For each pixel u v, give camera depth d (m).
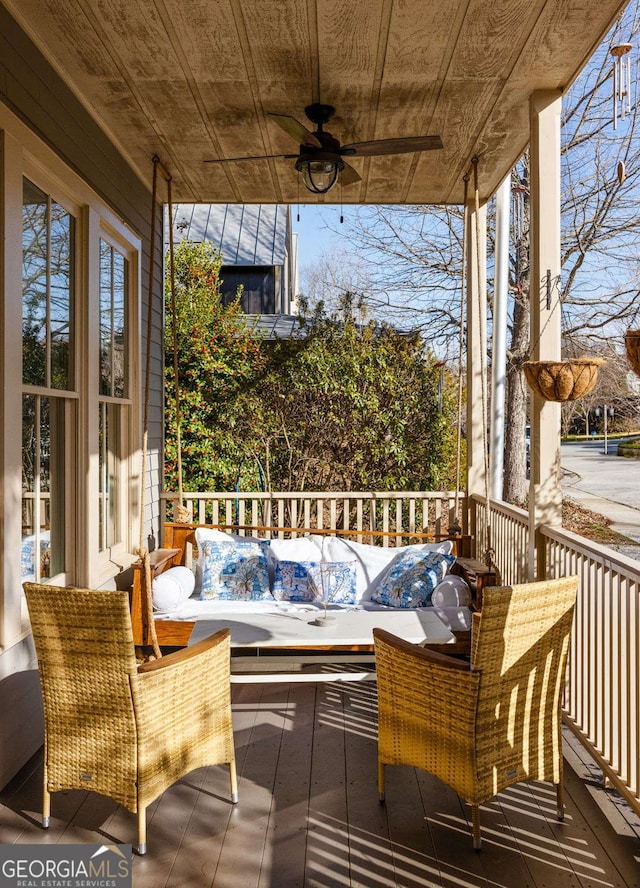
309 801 2.86
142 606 3.97
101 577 4.13
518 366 11.30
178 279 7.68
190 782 3.03
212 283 7.84
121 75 3.60
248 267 12.82
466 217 5.49
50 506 3.59
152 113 4.05
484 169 4.87
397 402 7.30
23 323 3.19
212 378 7.34
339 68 3.52
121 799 2.50
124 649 2.44
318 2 2.94
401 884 2.33
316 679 3.61
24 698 3.17
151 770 2.52
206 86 3.72
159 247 5.82
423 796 2.91
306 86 3.71
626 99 3.00
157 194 5.48
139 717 2.46
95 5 2.97
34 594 2.53
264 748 3.34
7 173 2.89
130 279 5.06
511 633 2.53
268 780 3.03
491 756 2.55
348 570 4.52
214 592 4.44
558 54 3.37
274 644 3.42
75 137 3.76
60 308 3.68
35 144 3.17
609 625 2.95
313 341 7.27
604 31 3.17
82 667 2.51
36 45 3.25
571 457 10.06
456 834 2.63
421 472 7.35
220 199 5.57
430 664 2.61
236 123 4.19
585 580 3.25
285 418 7.38
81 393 3.92
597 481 9.74
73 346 3.89
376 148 3.71
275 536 5.79
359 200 5.55
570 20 3.07
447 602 4.13
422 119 4.10
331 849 2.52
